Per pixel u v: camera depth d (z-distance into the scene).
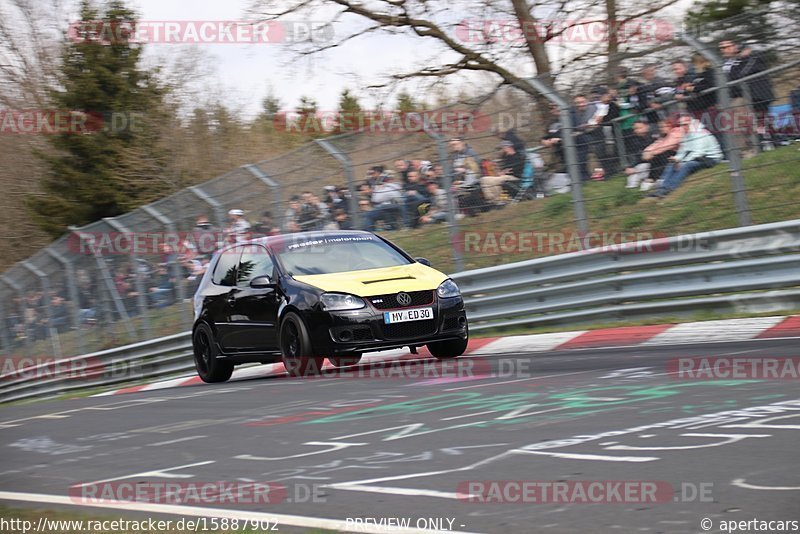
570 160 32.19
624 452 12.96
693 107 30.05
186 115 83.38
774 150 28.17
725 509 9.98
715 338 24.78
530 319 33.22
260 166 39.84
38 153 81.38
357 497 11.96
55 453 18.52
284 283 27.53
